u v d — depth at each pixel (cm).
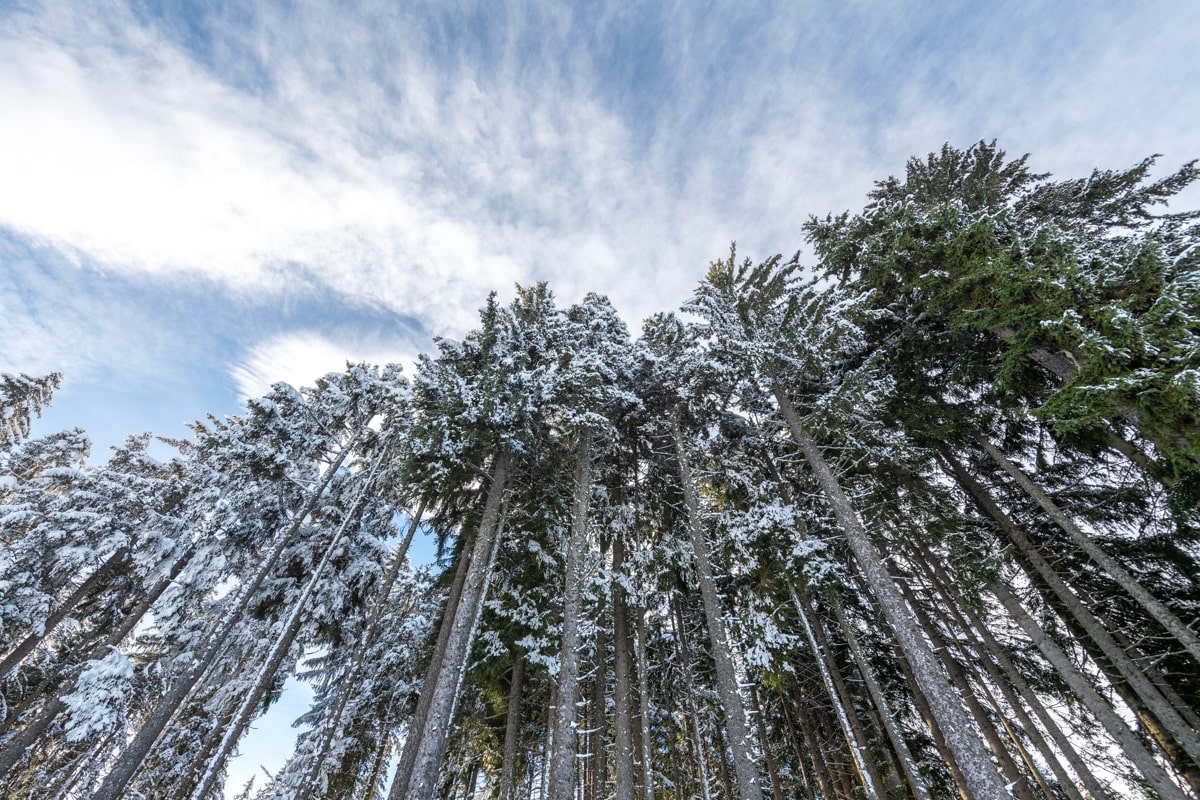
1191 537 1156
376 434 1744
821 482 1291
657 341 1784
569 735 978
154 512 1755
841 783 1705
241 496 1617
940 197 1544
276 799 1534
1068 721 1380
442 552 1792
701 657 1783
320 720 1722
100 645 1655
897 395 1459
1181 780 1152
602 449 1573
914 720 1647
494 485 1421
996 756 1390
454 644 1120
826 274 1555
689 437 1673
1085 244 1012
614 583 1491
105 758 1625
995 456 1333
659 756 2016
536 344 1538
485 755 1980
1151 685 1049
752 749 996
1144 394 804
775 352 1397
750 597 1428
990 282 1157
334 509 1803
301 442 1620
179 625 1848
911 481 1403
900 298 1460
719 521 1482
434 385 1377
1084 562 1307
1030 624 1218
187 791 1586
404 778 1204
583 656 1477
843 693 1454
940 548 1374
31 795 1691
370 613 1841
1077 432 1139
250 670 1650
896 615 1027
